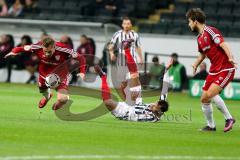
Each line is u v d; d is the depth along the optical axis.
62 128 25.58
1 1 63.75
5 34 57.97
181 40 56.16
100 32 56.91
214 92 25.98
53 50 28.16
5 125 25.86
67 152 19.80
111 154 19.66
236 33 56.50
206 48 26.02
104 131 25.08
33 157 18.66
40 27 58.53
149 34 56.97
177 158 19.31
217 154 20.47
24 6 62.34
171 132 25.75
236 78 53.00
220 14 59.50
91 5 61.03
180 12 60.41
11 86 52.50
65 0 63.44
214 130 27.03
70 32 58.19
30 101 38.84
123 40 38.00
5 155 18.92
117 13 61.00
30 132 24.03
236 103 45.97
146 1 62.53
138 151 20.47
